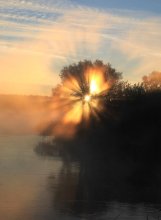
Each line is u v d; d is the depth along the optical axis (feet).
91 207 40.65
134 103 103.35
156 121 95.81
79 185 51.11
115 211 39.19
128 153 81.87
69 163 69.82
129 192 47.44
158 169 63.57
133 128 98.43
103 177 56.65
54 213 38.34
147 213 38.42
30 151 87.76
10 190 48.03
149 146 87.30
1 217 37.06
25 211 39.09
